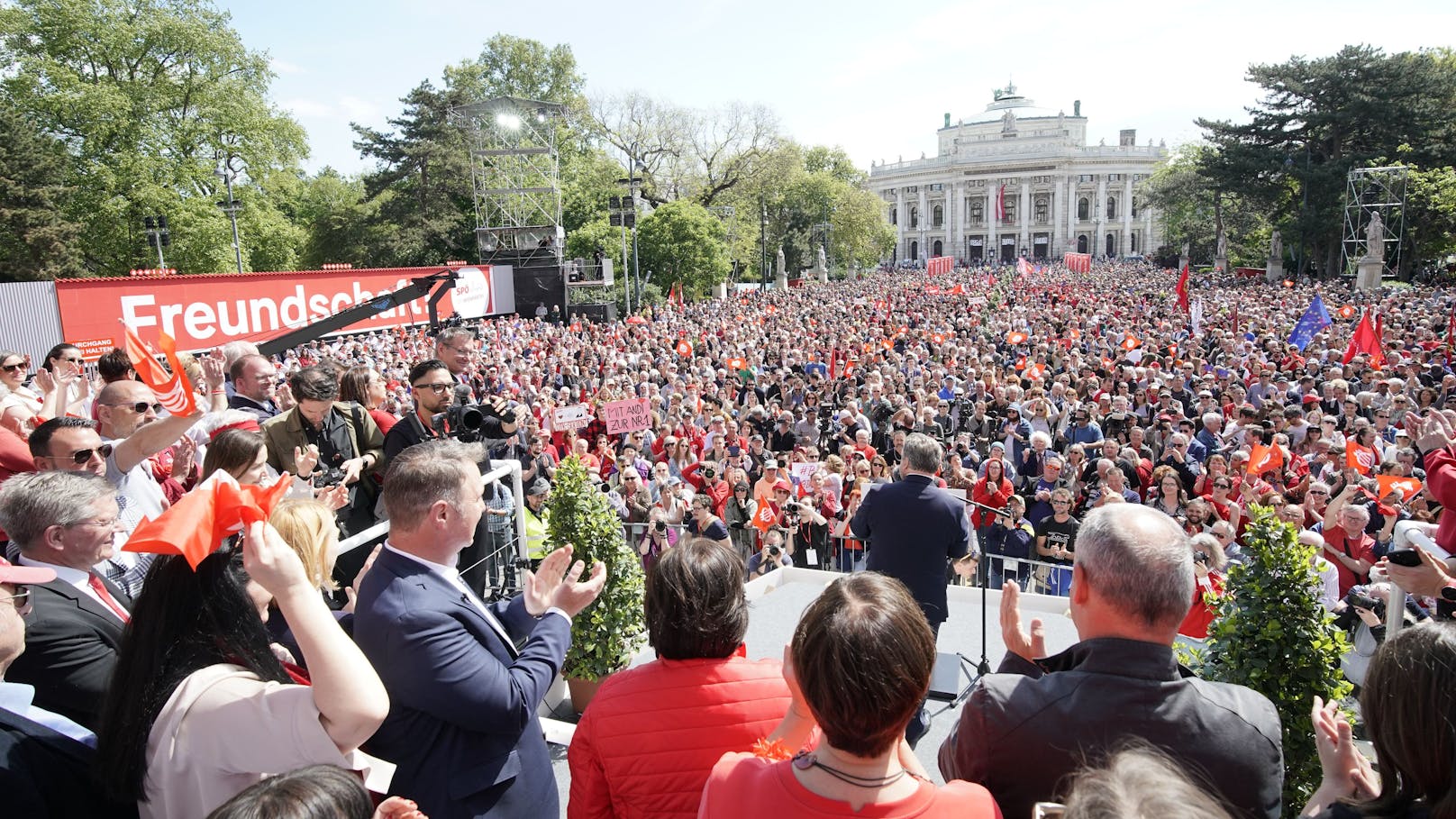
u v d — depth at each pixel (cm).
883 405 1425
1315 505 816
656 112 5375
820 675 174
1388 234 4884
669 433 1187
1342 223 5044
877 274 8156
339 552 365
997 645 596
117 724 206
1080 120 13562
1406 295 3612
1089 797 137
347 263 4622
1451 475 413
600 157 5575
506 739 250
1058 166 12450
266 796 154
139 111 3672
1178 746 195
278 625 311
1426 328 2145
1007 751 204
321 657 183
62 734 218
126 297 2106
